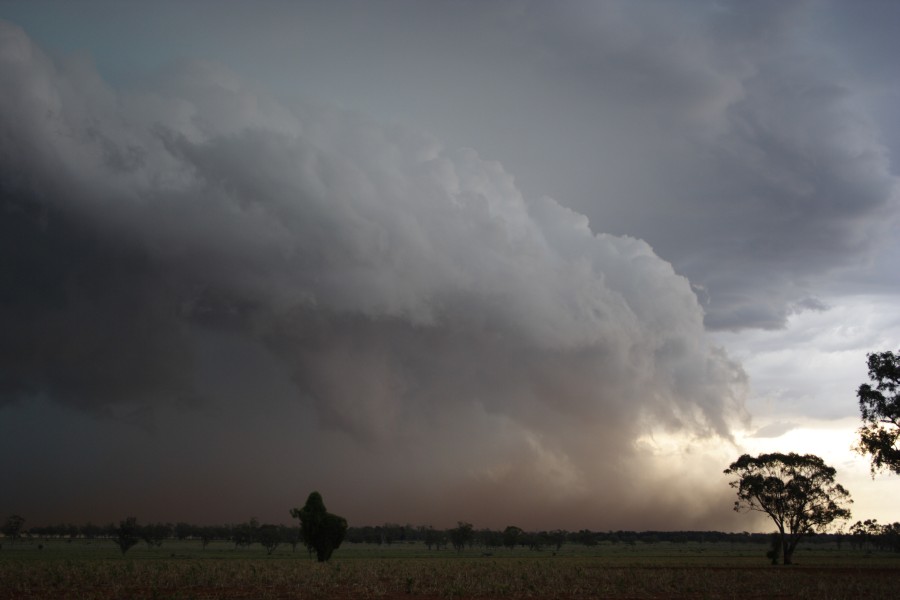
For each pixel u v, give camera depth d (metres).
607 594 50.34
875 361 67.81
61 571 63.28
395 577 64.00
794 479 100.00
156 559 110.75
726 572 74.44
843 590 52.53
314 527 90.88
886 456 66.50
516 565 89.31
